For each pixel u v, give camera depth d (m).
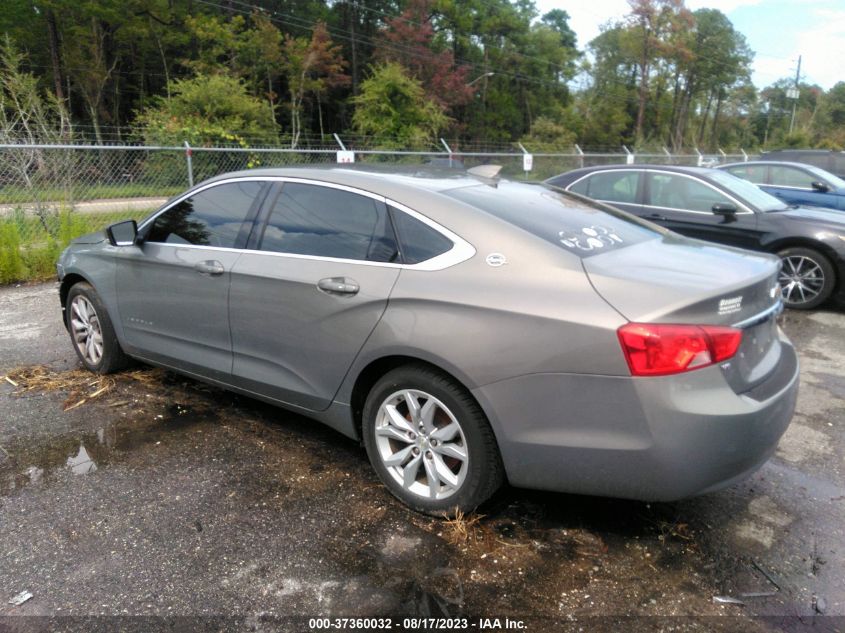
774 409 2.69
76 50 38.97
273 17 51.16
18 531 2.90
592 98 63.44
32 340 5.71
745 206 7.31
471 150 51.06
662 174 7.82
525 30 65.06
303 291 3.28
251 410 4.23
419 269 2.96
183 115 25.81
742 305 2.66
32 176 9.66
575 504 3.17
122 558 2.72
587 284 2.64
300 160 19.39
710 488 2.58
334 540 2.87
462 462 2.89
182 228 4.02
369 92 34.28
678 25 63.34
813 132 71.44
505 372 2.66
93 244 4.66
